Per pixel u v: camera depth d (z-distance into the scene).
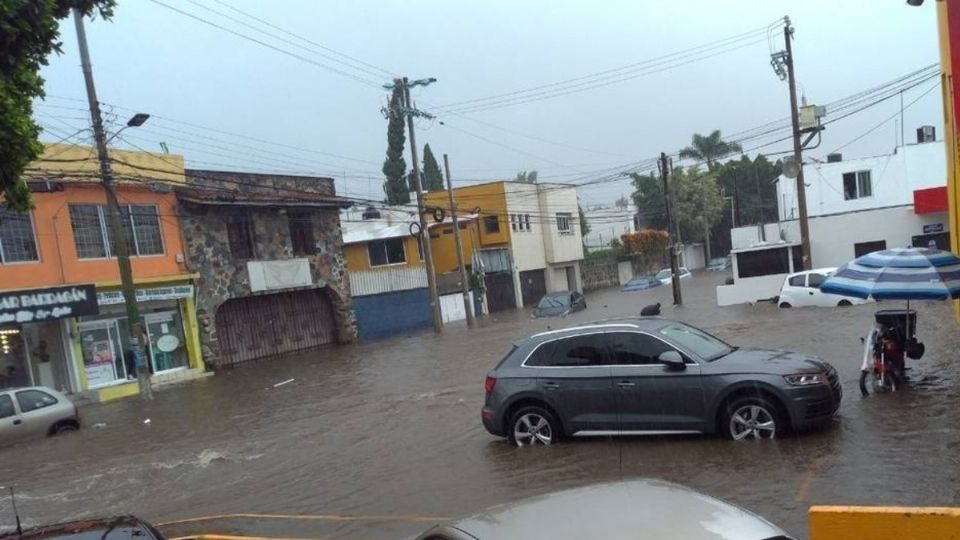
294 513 8.38
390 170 53.28
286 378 23.55
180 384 25.42
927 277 9.39
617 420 9.06
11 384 22.05
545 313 35.00
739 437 8.52
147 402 21.08
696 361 8.73
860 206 41.53
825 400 8.33
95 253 24.39
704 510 2.99
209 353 28.23
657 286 55.28
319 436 13.08
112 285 24.38
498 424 9.84
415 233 42.19
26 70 5.15
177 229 27.52
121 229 21.42
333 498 8.85
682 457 8.27
